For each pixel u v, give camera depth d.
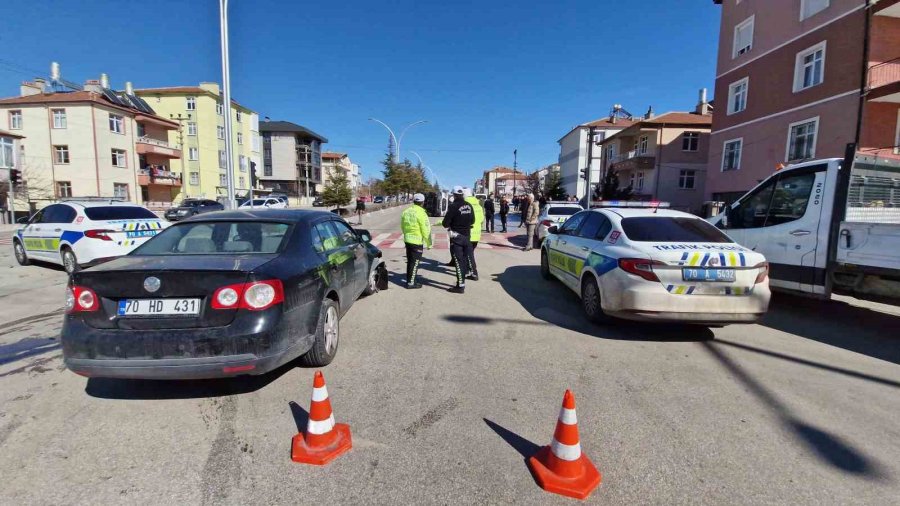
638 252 4.57
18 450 2.60
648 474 2.43
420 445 2.68
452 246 7.03
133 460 2.51
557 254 6.96
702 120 33.06
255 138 56.56
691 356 4.26
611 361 4.09
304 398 3.28
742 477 2.41
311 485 2.31
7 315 5.60
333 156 99.12
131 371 2.83
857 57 15.50
